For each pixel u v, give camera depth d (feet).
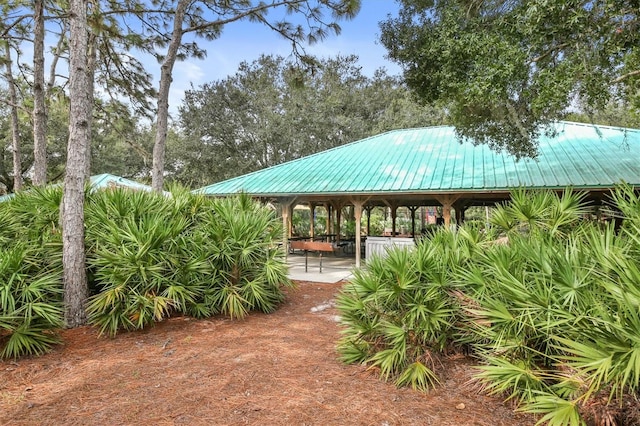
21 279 15.64
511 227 14.93
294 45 38.68
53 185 23.72
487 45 20.02
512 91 20.58
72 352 15.20
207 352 15.10
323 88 91.81
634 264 8.20
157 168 33.94
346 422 9.83
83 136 18.75
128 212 20.84
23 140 78.38
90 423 9.84
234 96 87.86
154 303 17.58
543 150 36.58
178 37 34.96
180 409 10.55
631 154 32.86
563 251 10.61
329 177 39.04
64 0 37.01
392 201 53.01
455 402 10.82
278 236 23.67
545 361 10.39
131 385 12.10
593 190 28.76
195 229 21.61
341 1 33.32
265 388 11.86
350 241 54.13
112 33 35.58
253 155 90.12
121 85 46.01
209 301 20.33
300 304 23.71
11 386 12.10
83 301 18.51
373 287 13.03
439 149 42.14
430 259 13.10
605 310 8.16
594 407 8.34
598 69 17.80
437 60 24.23
